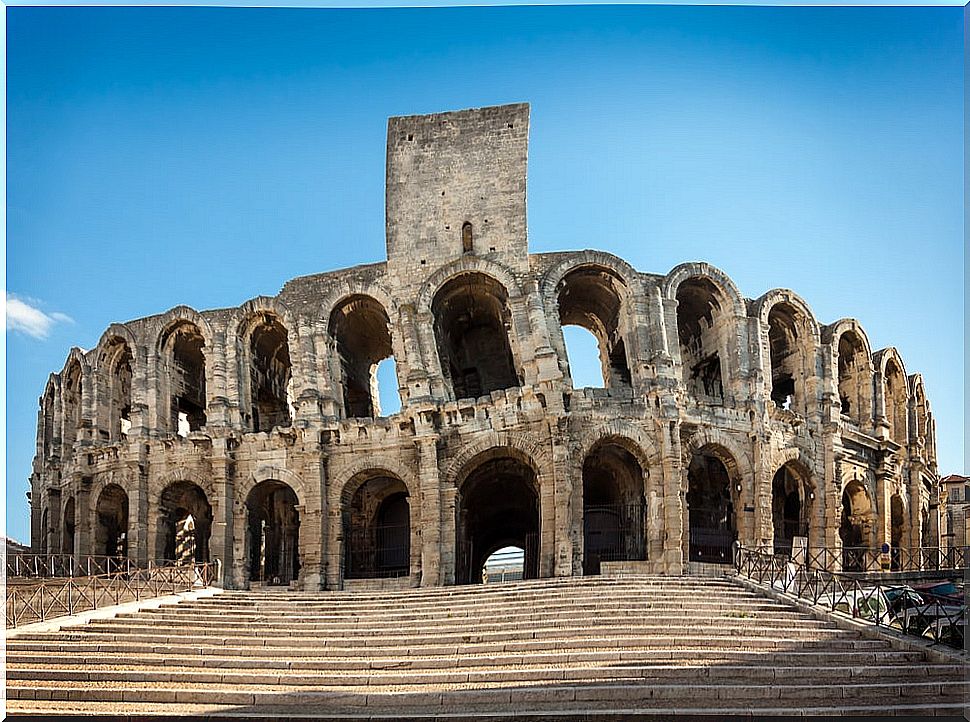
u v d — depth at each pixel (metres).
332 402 58.88
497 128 62.03
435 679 30.77
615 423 54.66
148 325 62.66
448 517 55.09
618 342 62.62
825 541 59.44
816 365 62.06
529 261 59.28
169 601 44.16
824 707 27.28
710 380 64.56
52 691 30.72
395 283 60.41
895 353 69.25
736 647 33.81
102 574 53.00
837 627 36.47
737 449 56.69
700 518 61.97
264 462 58.69
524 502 67.25
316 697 29.41
